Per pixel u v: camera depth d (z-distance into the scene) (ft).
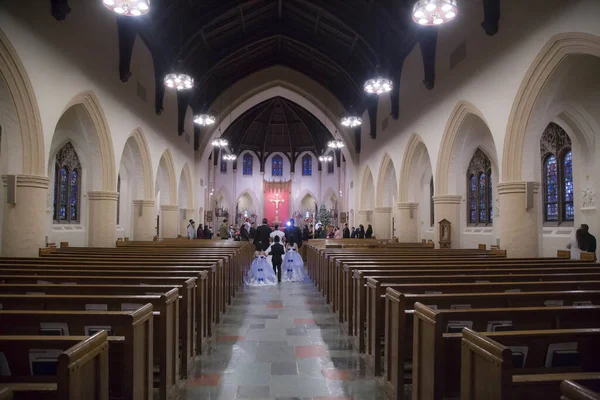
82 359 7.28
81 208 52.06
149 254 29.40
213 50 61.41
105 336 8.26
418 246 44.34
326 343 19.70
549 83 26.76
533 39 26.61
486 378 7.63
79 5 32.32
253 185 119.03
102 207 38.75
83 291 14.30
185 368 15.08
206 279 20.01
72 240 49.24
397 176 56.08
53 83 28.81
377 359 15.39
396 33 50.72
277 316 25.62
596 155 35.09
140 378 10.25
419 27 42.78
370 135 70.33
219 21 54.54
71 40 31.12
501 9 30.25
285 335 21.15
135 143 48.16
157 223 83.82
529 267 22.00
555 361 9.10
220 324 23.56
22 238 27.27
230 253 31.96
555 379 7.36
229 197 115.75
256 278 40.14
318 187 118.01
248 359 17.30
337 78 73.72
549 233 41.14
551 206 42.11
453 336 9.71
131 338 9.66
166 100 58.44
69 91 31.07
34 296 12.30
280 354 17.99
